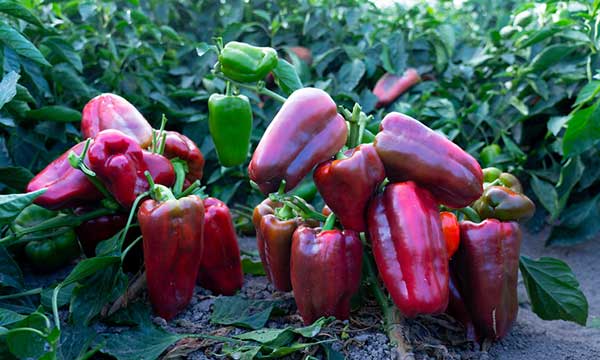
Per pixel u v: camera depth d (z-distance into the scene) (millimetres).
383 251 961
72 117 1278
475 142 1611
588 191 1545
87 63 1578
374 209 977
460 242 1021
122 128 1094
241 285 1157
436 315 1079
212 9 1872
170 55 1771
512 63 1614
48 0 1621
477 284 1012
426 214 958
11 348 867
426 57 1795
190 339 1004
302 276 995
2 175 1161
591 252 1467
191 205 1008
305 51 1774
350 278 997
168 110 1554
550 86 1565
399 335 991
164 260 1010
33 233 1146
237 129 1065
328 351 967
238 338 986
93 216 1087
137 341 972
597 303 1264
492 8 2289
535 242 1526
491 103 1633
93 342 976
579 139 1352
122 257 994
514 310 1034
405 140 968
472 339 1050
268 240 1052
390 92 1668
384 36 1812
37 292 1031
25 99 1199
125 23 1596
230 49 1037
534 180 1518
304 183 1396
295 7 1884
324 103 979
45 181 1056
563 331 1158
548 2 1554
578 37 1487
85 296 992
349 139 1022
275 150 958
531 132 1624
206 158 1595
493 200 1021
